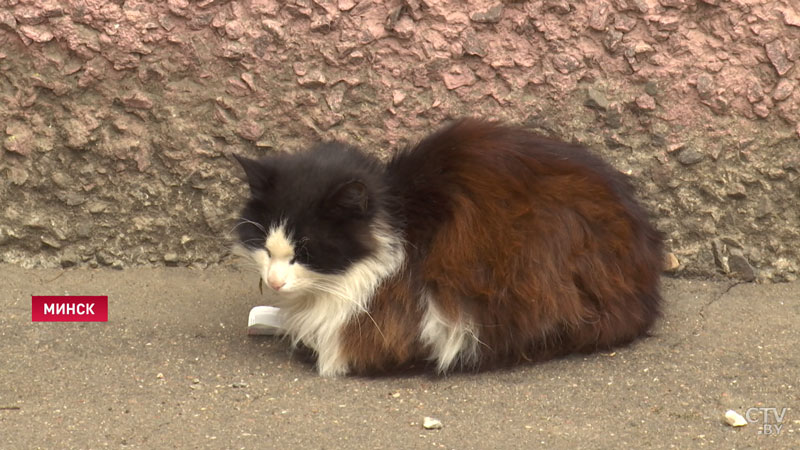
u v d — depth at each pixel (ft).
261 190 16.38
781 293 20.85
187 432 14.79
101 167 21.80
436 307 16.51
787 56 20.79
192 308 20.24
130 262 22.08
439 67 21.33
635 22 21.11
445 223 16.65
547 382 16.56
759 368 16.97
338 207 15.92
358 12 21.26
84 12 21.17
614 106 21.26
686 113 21.29
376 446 14.33
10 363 17.48
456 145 17.26
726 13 20.92
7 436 14.61
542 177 17.22
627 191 18.52
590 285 17.10
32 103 21.59
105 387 16.51
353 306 16.63
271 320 18.45
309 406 15.74
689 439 14.52
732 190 21.33
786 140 21.12
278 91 21.56
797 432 14.70
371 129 21.62
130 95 21.52
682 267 21.67
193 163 21.76
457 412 15.51
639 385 16.39
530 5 21.12
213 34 21.35
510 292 16.53
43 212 21.94
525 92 21.45
